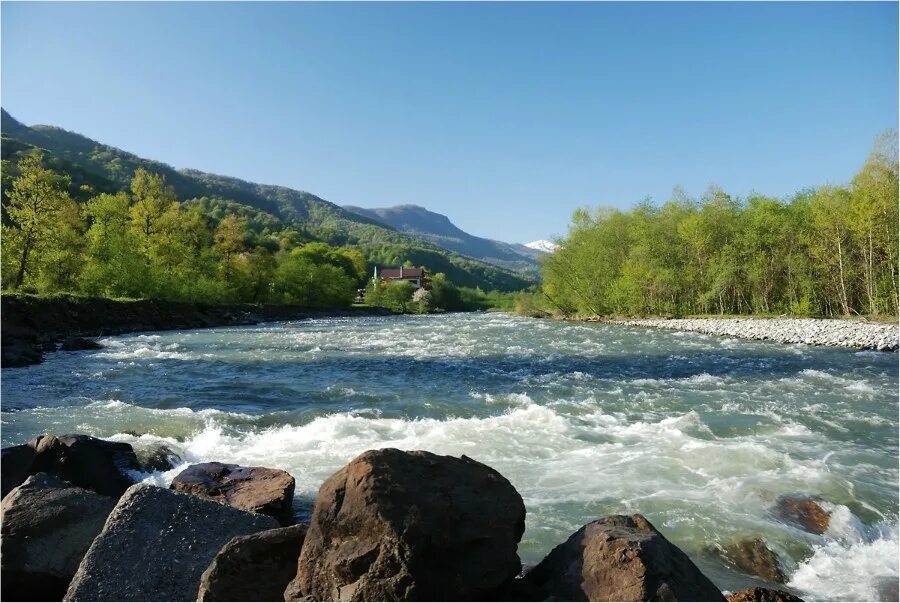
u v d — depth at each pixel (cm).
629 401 1577
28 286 4575
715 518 783
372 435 1180
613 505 824
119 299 4697
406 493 413
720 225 5756
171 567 494
